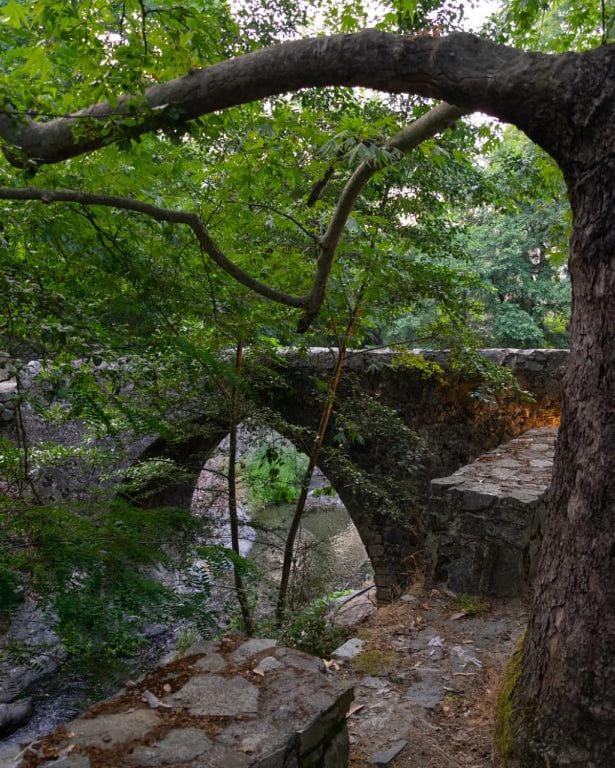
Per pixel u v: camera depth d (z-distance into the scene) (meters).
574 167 1.64
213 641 2.24
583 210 1.64
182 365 2.78
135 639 1.54
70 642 1.41
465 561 4.24
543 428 6.99
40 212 2.55
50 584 1.38
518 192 6.68
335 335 5.21
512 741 1.98
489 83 1.68
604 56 1.56
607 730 1.71
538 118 1.65
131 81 2.00
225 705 1.83
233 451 4.83
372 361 7.20
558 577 1.85
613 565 1.68
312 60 1.93
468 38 1.73
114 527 1.61
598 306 1.64
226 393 4.60
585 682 1.74
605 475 1.67
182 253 3.07
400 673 3.29
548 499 1.93
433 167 5.72
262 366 5.20
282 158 3.06
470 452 7.46
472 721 2.85
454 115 2.67
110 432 1.96
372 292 4.61
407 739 2.73
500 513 4.13
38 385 2.21
